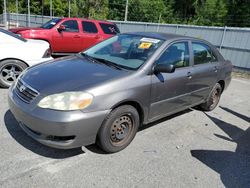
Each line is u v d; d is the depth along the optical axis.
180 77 4.02
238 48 11.69
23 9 39.66
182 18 40.97
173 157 3.44
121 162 3.18
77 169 2.96
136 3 36.28
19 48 5.25
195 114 5.16
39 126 2.81
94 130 2.98
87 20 10.20
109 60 3.80
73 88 2.91
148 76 3.50
